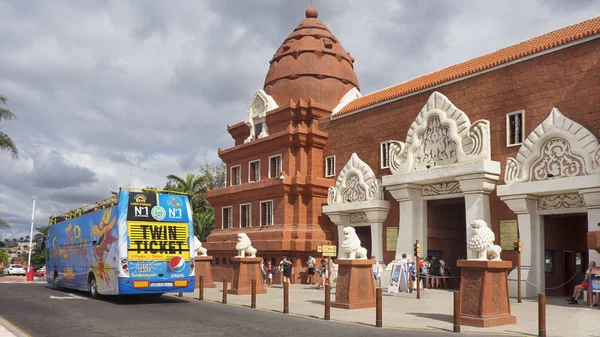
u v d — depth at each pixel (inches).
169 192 689.0
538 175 736.3
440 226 957.8
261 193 1178.6
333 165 1128.2
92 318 520.4
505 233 778.2
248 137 1305.4
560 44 731.4
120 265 634.2
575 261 848.3
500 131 802.2
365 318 534.0
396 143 951.6
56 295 791.7
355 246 628.7
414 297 751.1
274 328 459.8
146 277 648.4
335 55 1267.2
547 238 796.6
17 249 5861.2
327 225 1122.0
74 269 818.2
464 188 808.9
